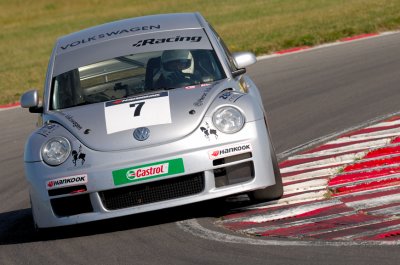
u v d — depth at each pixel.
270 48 64.94
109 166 23.06
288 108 42.03
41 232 24.52
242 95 24.67
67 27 141.62
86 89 26.92
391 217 21.73
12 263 22.33
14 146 42.03
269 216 23.34
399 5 83.88
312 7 105.38
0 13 174.25
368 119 36.34
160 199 23.31
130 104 24.83
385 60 51.38
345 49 58.88
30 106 27.45
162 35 28.69
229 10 122.31
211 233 22.31
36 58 97.00
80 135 23.92
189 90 25.44
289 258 19.20
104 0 177.12
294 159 30.94
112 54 27.94
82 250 22.62
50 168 23.48
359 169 27.59
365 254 18.84
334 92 44.12
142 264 20.33
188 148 23.08
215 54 27.52
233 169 23.42
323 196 24.91
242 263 19.28
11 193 32.19
